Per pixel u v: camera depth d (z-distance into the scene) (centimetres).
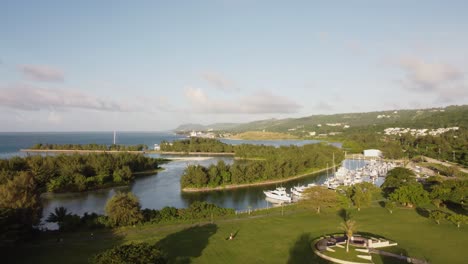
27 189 9638
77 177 17925
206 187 18425
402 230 9256
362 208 12188
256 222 10350
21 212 8431
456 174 19175
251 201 15500
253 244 8169
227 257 7288
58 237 8819
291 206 12662
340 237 8588
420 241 8269
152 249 5222
